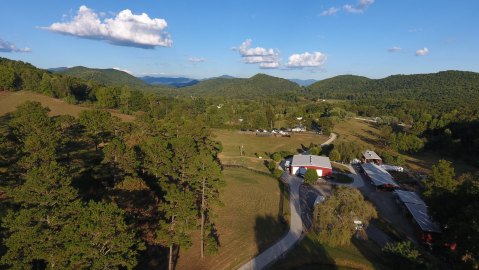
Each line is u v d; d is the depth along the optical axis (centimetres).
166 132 7812
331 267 3969
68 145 6619
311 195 6488
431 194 4681
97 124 6812
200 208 4556
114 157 4906
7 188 3528
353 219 4300
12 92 13100
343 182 7369
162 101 17488
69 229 2628
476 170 8750
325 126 13862
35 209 2702
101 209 2739
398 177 7775
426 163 9450
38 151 4328
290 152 10144
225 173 7856
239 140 11894
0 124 8494
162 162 5094
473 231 3581
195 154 5322
